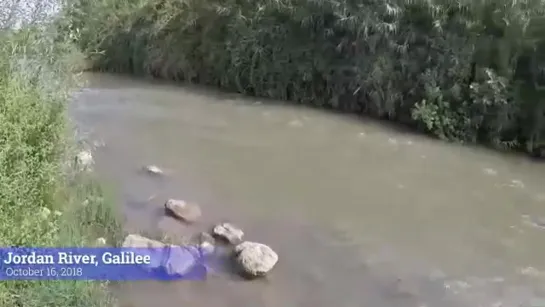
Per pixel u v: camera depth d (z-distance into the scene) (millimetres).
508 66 8211
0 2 4605
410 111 9109
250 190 6082
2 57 4320
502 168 7238
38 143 3988
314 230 5230
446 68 8750
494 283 4480
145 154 7020
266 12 11242
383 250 4930
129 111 9422
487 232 5355
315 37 10492
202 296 4109
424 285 4422
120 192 5625
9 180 3473
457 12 8758
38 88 4410
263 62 11109
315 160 7234
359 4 9695
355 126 9078
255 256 4504
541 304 4207
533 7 8062
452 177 6824
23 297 3201
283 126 8898
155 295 4035
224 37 11984
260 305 4070
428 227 5418
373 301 4188
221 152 7344
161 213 5340
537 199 6180
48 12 4969
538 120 7840
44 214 3785
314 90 10523
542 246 5098
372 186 6410
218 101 10672
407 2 9180
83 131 7641
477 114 8273
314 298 4191
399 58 9320
